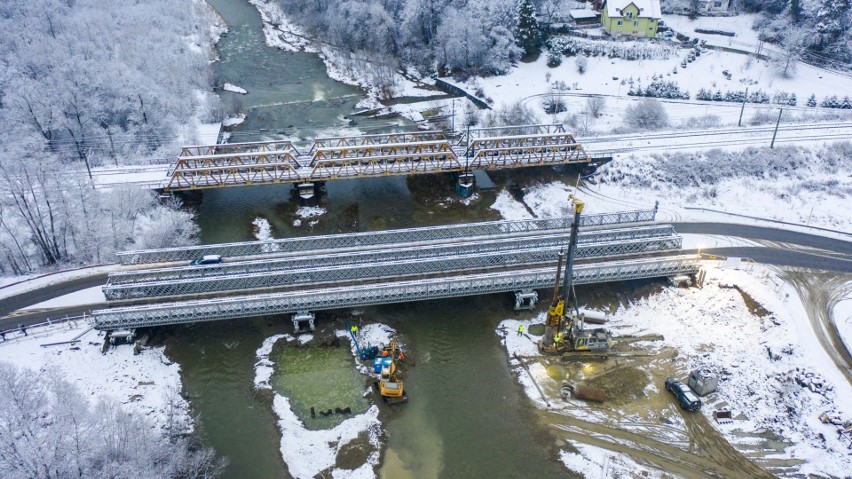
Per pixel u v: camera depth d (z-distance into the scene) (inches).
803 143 3841.0
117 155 3976.4
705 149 3831.2
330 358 2482.8
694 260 2751.0
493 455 2070.6
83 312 2564.0
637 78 5019.7
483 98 4948.3
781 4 5477.4
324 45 6240.2
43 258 2972.4
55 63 4392.2
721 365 2396.7
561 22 5772.6
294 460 2046.0
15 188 2910.9
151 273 2682.1
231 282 2613.2
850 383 2237.9
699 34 5580.7
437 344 2561.5
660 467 2015.3
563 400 2283.5
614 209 3464.6
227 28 6815.9
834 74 4916.3
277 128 4645.7
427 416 2228.1
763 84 4788.4
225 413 2235.5
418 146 3678.6
